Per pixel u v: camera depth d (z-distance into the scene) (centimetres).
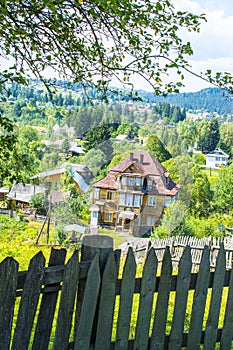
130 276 363
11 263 311
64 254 336
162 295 383
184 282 392
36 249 1345
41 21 482
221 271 412
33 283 322
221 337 424
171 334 395
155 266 375
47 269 327
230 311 425
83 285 345
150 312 379
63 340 341
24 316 322
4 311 313
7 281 311
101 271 349
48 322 338
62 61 511
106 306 355
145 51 497
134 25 492
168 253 382
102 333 356
